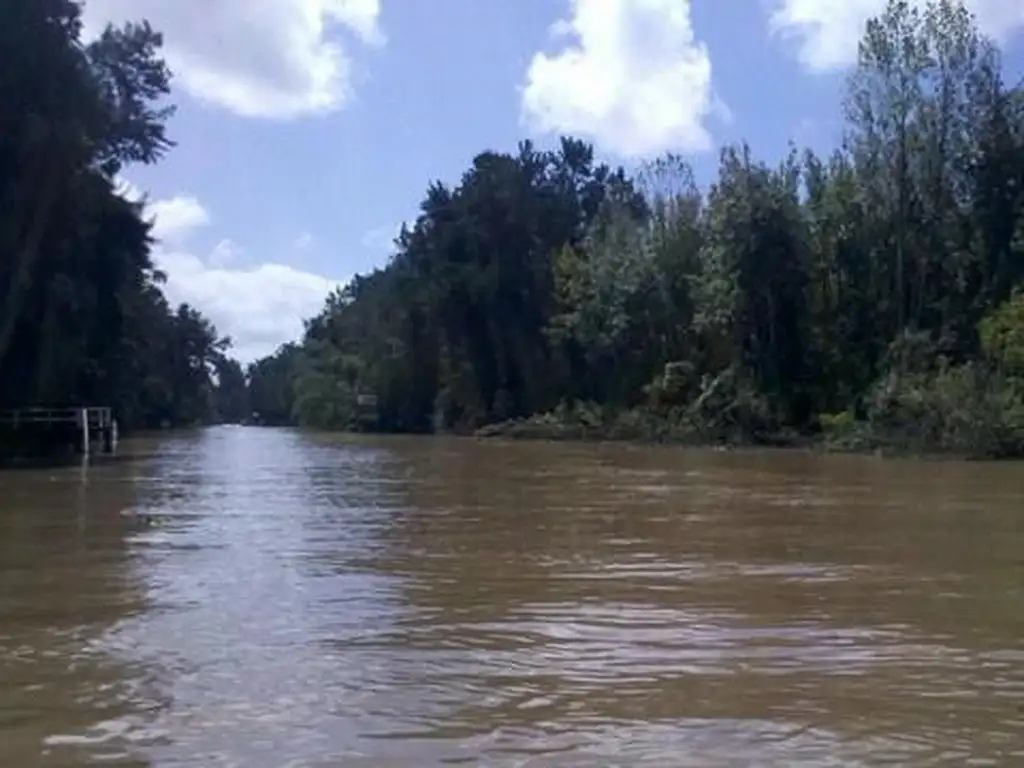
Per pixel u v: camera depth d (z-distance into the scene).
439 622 10.76
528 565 14.52
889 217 57.59
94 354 56.44
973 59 56.69
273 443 70.56
